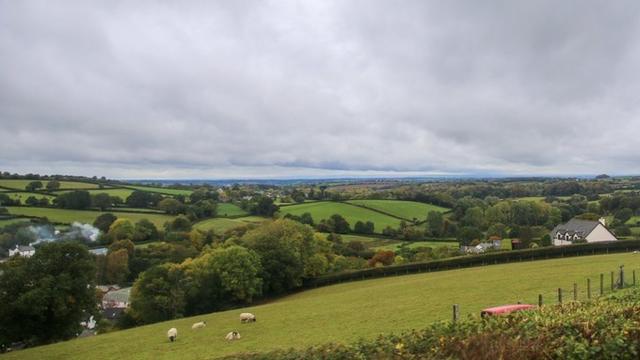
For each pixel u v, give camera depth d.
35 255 61.44
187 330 51.62
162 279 82.44
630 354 13.67
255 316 56.84
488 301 44.09
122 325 84.69
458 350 14.87
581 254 80.19
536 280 53.84
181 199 184.62
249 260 85.81
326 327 42.53
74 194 161.75
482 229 152.38
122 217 156.88
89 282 63.19
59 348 49.28
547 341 14.59
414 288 61.88
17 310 58.78
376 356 15.48
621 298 23.66
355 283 86.56
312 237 97.69
